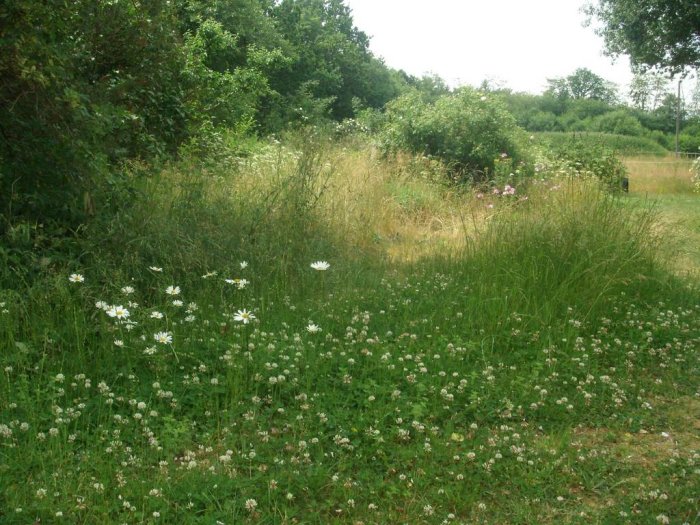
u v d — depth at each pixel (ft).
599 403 14.88
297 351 14.92
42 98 17.35
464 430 13.28
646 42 69.21
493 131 44.80
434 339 16.90
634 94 166.91
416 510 10.68
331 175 29.73
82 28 23.62
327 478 11.16
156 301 17.13
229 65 70.03
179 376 13.88
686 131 171.63
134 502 10.03
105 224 18.04
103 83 24.20
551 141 66.28
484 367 15.93
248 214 21.94
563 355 16.93
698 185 59.93
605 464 12.25
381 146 44.93
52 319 14.85
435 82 172.76
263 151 37.73
